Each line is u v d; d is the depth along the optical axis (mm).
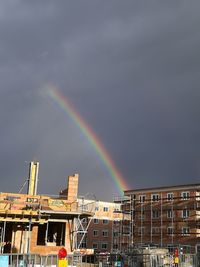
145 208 92188
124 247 90938
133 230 92312
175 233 84938
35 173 49938
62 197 48906
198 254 54062
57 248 43375
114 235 107938
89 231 107562
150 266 48156
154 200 91312
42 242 46750
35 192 49156
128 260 47562
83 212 44938
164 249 63938
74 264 38094
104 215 110312
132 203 94688
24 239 42875
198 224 82812
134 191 95750
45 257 30422
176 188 88688
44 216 43156
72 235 45125
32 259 29844
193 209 84250
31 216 42156
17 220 41719
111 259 49750
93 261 52750
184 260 52062
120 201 98250
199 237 81000
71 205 45781
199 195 84812
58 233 46312
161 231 87562
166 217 88000
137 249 65000
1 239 41094
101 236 108688
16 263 28766
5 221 41156
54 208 44562
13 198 43219
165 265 48906
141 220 92000
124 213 96750
